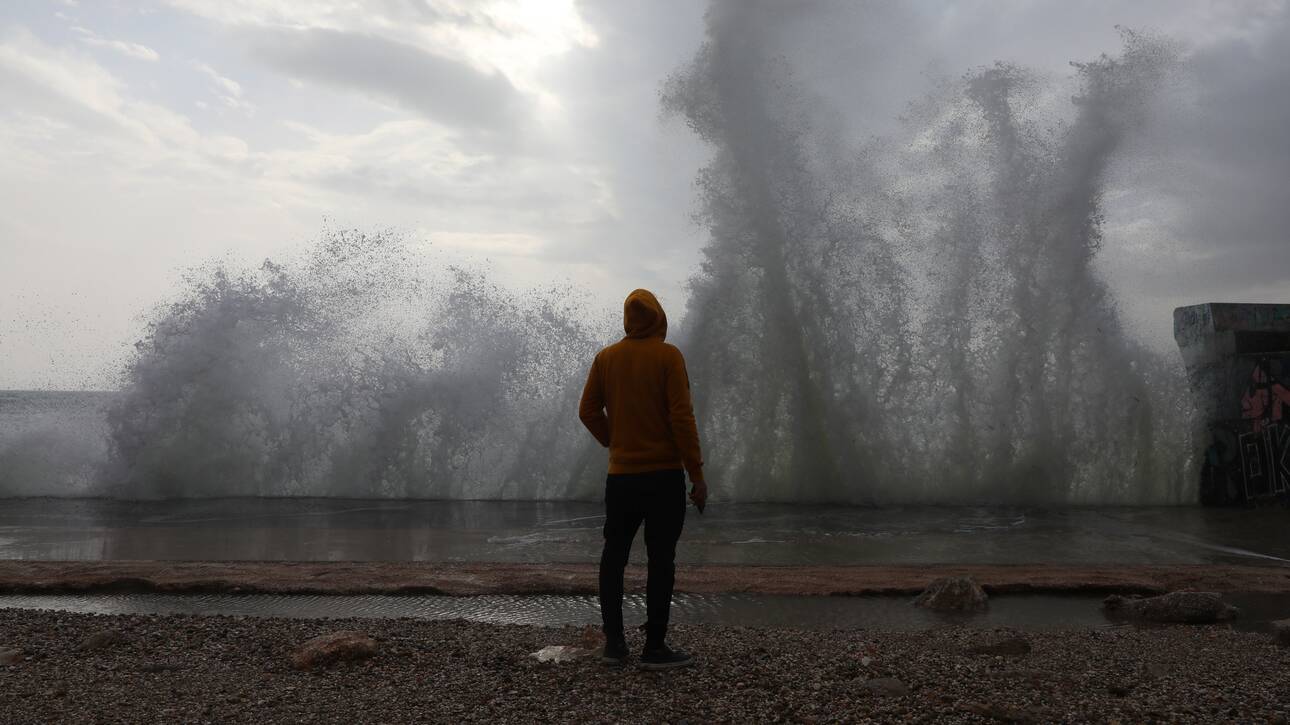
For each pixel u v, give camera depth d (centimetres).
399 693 373
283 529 929
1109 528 962
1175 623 550
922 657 433
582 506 1162
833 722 334
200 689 380
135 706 356
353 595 616
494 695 369
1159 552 797
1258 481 1196
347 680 392
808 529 941
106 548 799
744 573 674
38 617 520
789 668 408
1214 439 1256
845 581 647
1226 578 661
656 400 417
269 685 386
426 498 1276
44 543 828
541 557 756
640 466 414
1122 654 452
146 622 509
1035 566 713
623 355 426
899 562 736
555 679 391
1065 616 568
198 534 890
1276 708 349
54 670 410
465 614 563
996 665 421
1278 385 1182
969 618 558
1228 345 1243
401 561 730
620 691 373
